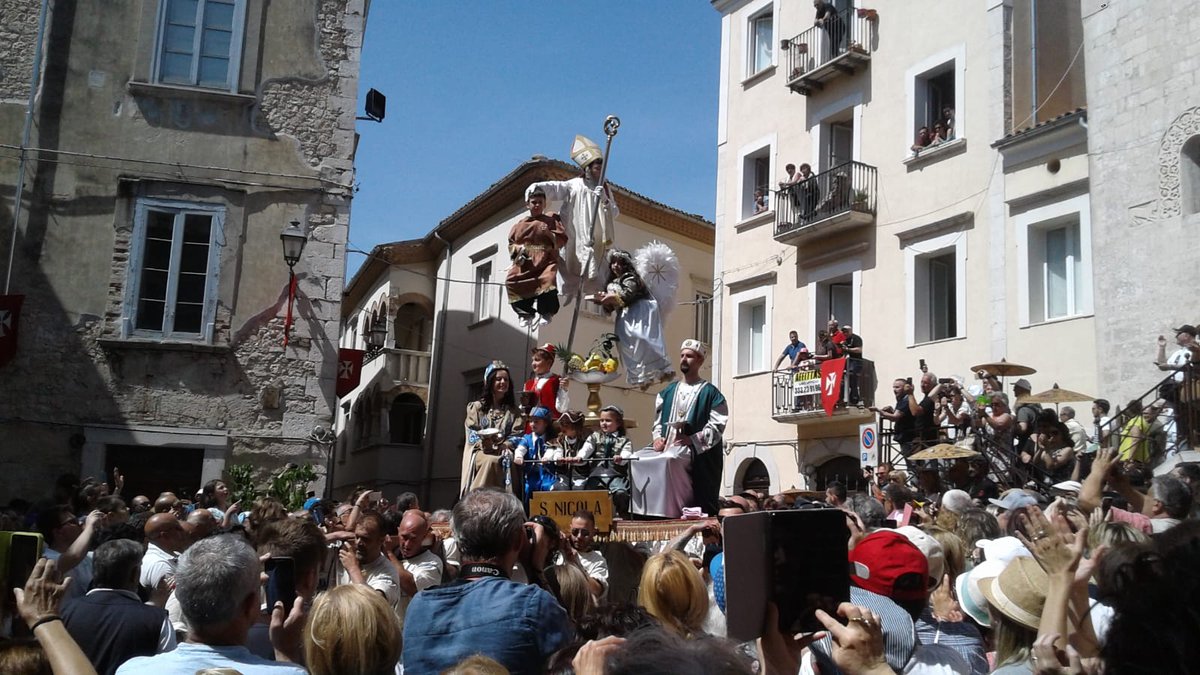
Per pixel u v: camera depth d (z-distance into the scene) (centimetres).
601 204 1116
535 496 815
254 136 1752
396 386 2997
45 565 371
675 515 895
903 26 2028
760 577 302
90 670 350
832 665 343
